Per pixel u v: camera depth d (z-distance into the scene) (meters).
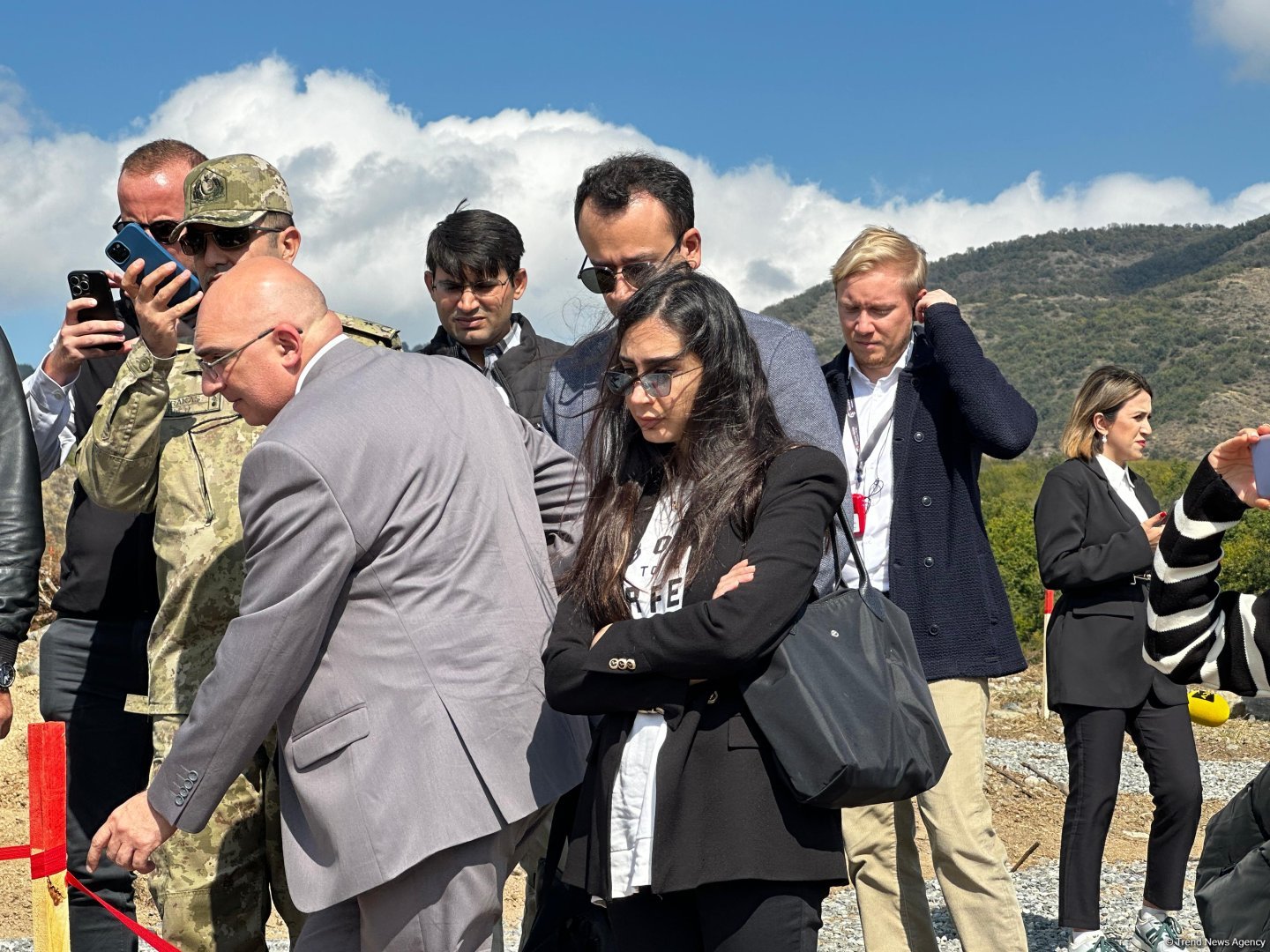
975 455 4.48
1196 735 13.17
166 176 4.09
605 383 3.07
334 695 2.94
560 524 3.51
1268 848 2.49
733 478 2.88
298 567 2.85
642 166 3.64
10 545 3.67
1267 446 2.40
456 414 3.15
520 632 3.07
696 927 2.98
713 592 2.85
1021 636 19.91
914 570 4.33
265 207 3.90
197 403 3.93
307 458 2.84
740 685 2.80
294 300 3.20
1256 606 2.54
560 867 3.18
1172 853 5.46
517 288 5.04
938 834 4.27
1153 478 41.75
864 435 4.52
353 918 3.20
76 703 4.26
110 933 4.25
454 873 2.96
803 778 2.71
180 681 3.81
